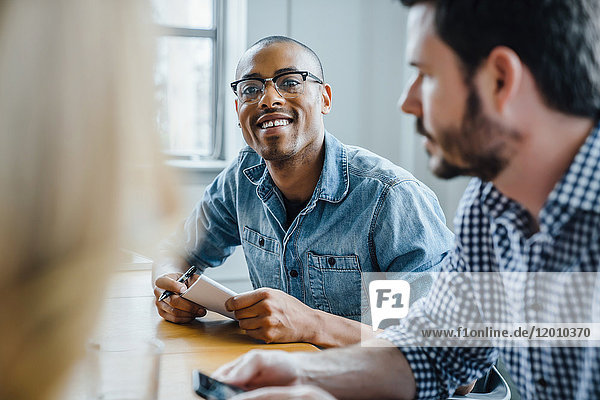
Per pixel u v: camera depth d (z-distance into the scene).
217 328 1.59
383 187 1.78
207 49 3.86
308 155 1.83
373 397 1.13
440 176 1.00
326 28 3.89
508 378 2.44
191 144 3.89
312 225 1.85
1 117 0.52
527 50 0.87
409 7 0.96
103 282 0.57
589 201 0.90
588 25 0.87
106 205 0.54
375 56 3.98
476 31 0.88
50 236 0.53
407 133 3.98
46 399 0.56
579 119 0.90
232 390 0.98
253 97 1.81
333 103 3.96
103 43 0.55
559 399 1.01
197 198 3.71
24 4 0.53
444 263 1.25
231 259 3.76
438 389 1.19
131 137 0.56
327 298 1.87
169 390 1.15
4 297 0.53
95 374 0.81
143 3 0.58
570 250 0.95
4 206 0.51
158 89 0.60
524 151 0.92
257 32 3.79
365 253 1.80
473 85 0.90
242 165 2.05
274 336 1.46
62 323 0.54
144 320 1.64
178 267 2.06
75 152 0.53
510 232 1.07
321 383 1.09
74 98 0.53
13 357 0.54
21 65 0.52
